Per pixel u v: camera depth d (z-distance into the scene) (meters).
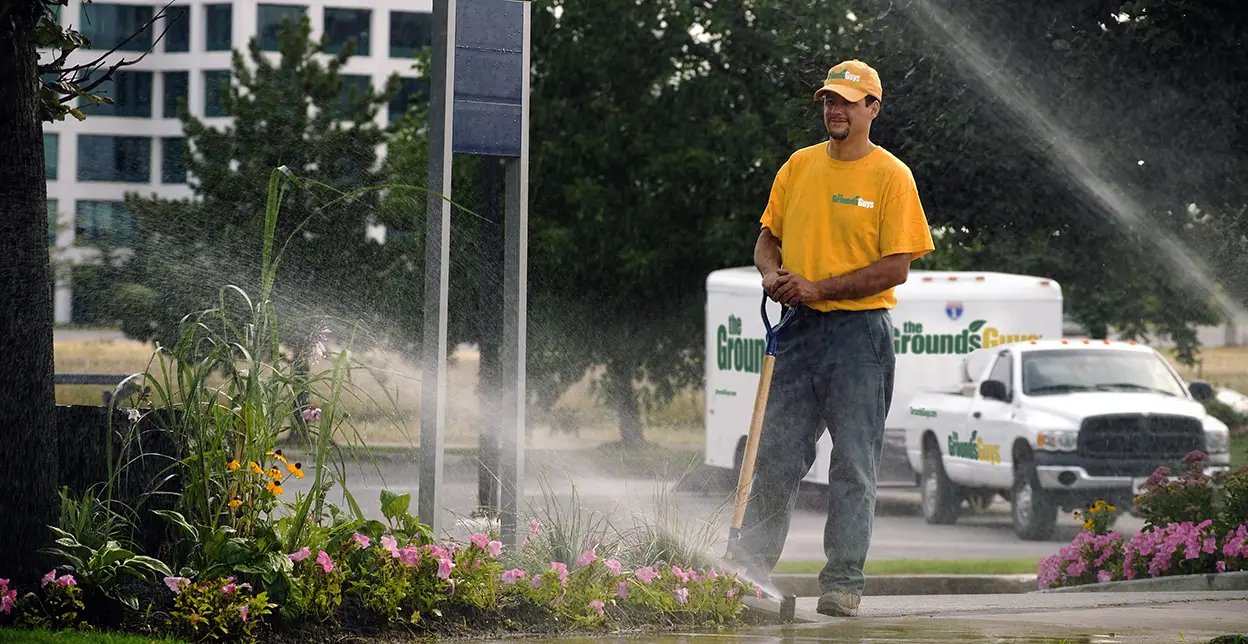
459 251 57.56
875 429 18.69
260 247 46.34
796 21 31.53
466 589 16.28
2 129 16.00
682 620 17.14
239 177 51.78
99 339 47.06
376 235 47.03
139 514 16.86
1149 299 78.81
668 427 81.94
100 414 17.55
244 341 16.48
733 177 74.50
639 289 78.19
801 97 31.80
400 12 104.06
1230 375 120.50
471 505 24.81
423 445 18.25
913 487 53.97
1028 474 46.72
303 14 56.72
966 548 44.97
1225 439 46.53
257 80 54.41
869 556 42.59
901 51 27.39
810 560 42.25
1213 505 30.36
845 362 18.55
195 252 46.72
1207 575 27.59
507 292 19.61
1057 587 31.31
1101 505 31.62
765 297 18.84
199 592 15.01
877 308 18.72
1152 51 24.95
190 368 16.45
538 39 76.94
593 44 75.94
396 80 56.84
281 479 16.50
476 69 19.14
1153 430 46.09
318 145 53.62
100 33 86.69
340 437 17.27
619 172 77.50
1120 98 25.83
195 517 16.31
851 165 18.81
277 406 16.53
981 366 52.53
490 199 31.19
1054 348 49.59
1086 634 16.36
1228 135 25.45
